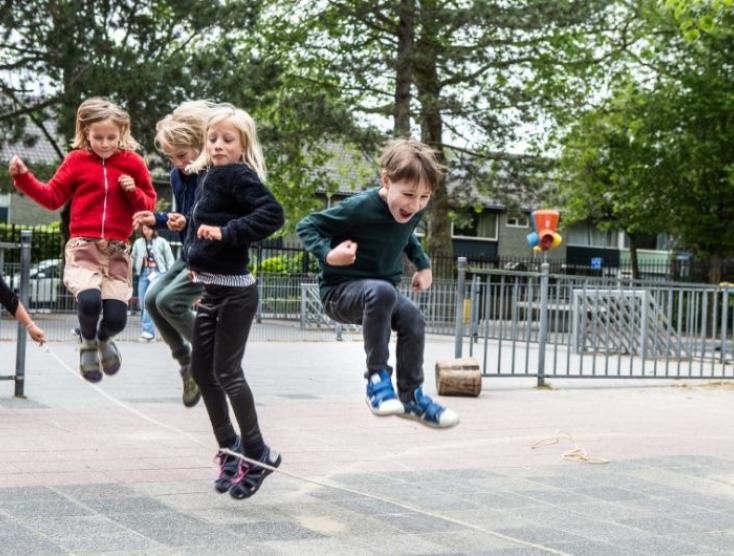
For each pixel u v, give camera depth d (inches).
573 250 1972.2
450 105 1026.7
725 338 487.5
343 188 1520.7
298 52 1148.5
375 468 228.8
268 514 178.1
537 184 1084.5
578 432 299.6
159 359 510.0
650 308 585.3
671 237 1412.4
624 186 1307.8
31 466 210.8
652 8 1172.5
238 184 171.2
